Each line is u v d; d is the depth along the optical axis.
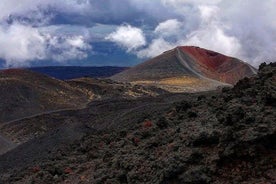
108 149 27.25
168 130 22.86
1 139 110.56
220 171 16.19
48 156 44.62
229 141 16.61
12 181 30.03
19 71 183.12
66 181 24.14
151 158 19.44
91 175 23.05
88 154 28.50
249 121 17.25
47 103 155.75
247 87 22.03
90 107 126.88
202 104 25.36
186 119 23.78
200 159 17.08
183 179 16.33
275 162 15.60
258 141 16.09
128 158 20.98
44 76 183.88
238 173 15.83
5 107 146.75
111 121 81.81
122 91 177.38
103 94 172.25
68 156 32.25
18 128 117.88
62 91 170.38
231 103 20.84
